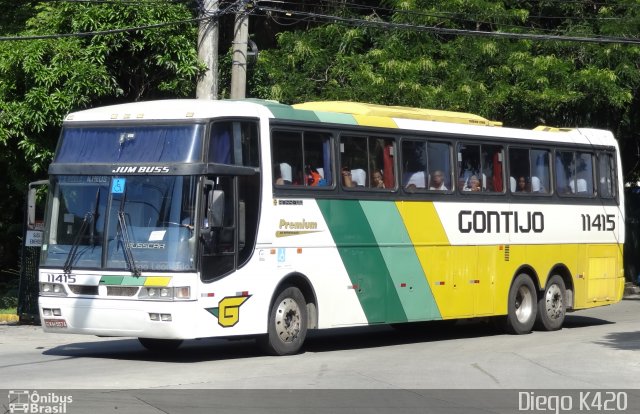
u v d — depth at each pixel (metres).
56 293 13.96
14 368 13.38
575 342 17.52
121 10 20.03
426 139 17.30
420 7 25.20
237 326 13.91
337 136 15.66
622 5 26.06
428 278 17.12
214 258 13.60
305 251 14.99
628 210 32.31
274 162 14.63
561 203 20.11
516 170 19.17
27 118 19.50
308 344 17.36
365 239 16.00
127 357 14.87
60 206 14.20
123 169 13.87
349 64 24.88
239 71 20.30
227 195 13.91
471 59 25.22
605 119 27.86
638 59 26.12
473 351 16.14
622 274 21.73
